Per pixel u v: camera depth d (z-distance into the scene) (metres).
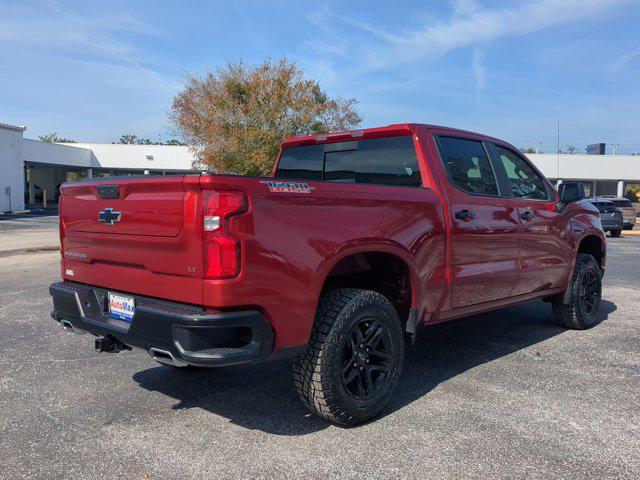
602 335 6.13
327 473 3.02
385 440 3.43
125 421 3.74
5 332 6.09
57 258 13.05
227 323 3.02
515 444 3.37
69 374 4.73
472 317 7.07
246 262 3.08
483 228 4.67
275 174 5.72
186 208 3.12
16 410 3.93
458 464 3.12
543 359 5.19
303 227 3.33
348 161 5.01
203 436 3.51
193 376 4.70
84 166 46.31
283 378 4.66
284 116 24.23
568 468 3.07
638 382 4.53
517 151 5.46
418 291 4.07
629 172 47.69
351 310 3.52
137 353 5.38
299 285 3.30
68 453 3.27
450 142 4.70
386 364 3.81
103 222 3.71
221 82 26.12
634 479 2.95
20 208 34.75
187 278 3.16
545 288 5.66
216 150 24.41
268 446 3.36
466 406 3.99
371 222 3.71
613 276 10.84
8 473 3.04
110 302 3.79
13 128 33.84
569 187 5.66
